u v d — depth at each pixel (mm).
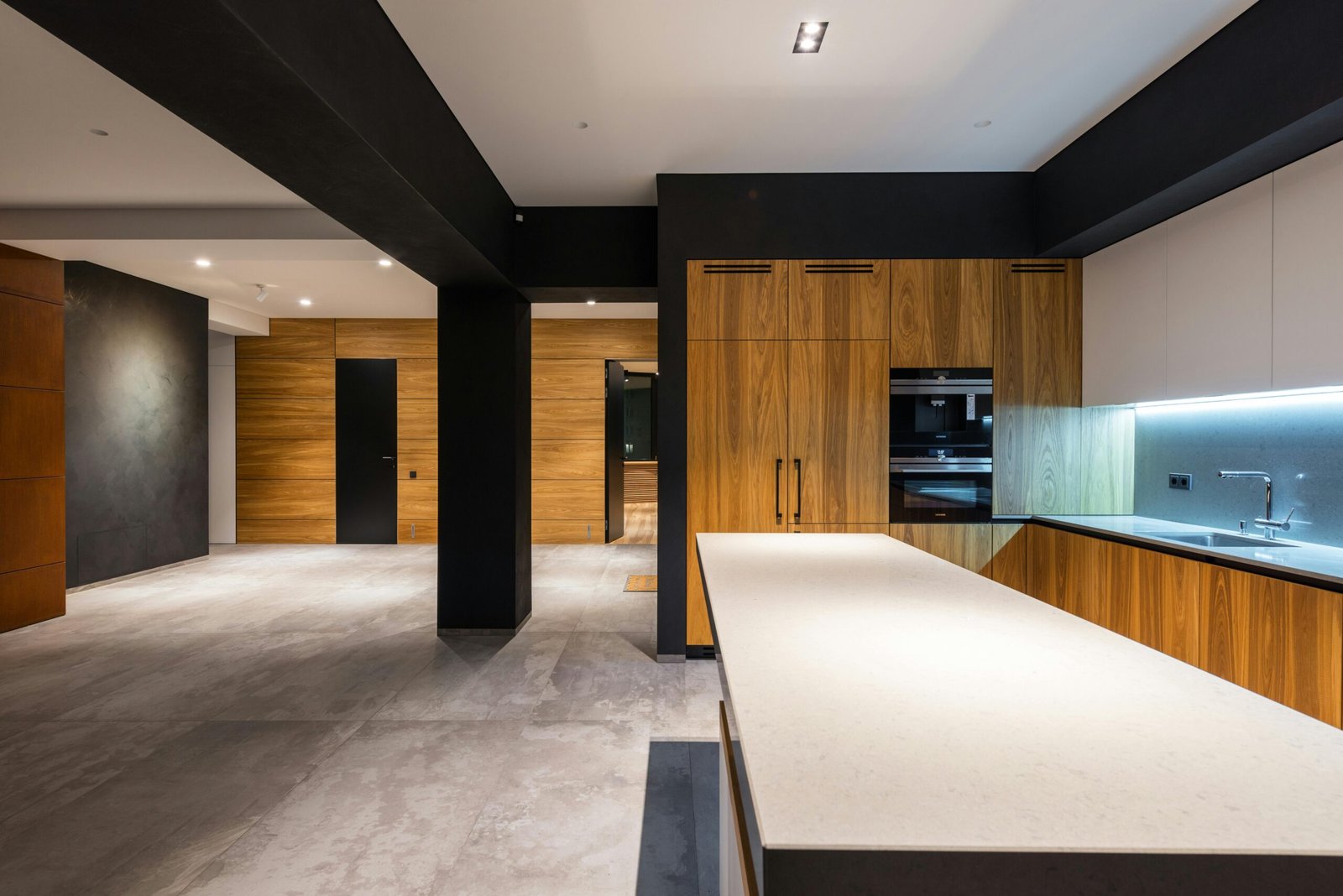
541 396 7934
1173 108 2682
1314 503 2713
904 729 792
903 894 565
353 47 2041
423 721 2955
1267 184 2533
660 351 3791
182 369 6520
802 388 3797
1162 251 3123
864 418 3795
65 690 3328
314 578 6055
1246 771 691
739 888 1123
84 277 5465
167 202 4109
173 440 6457
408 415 7969
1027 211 3775
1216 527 3211
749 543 2316
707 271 3793
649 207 4203
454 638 4207
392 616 4742
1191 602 2641
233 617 4719
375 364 7965
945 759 714
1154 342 3182
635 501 10938
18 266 4387
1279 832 581
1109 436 3801
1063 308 3787
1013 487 3801
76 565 5477
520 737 2797
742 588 1587
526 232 4207
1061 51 2588
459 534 4266
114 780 2436
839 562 1938
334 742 2744
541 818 2193
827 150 3490
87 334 5520
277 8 1609
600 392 7945
